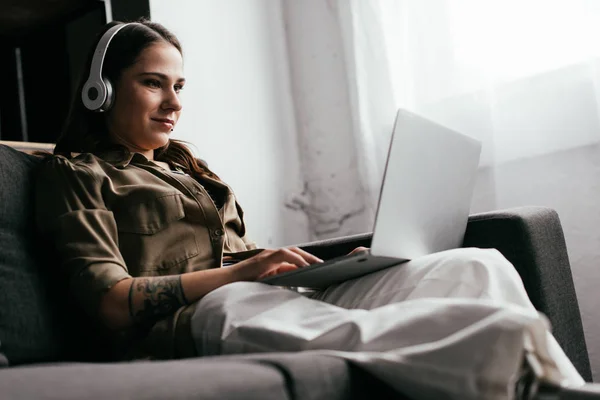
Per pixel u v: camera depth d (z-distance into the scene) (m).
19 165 1.12
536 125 1.98
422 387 0.63
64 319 1.03
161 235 1.15
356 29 2.43
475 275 0.91
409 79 2.28
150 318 0.99
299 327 0.84
